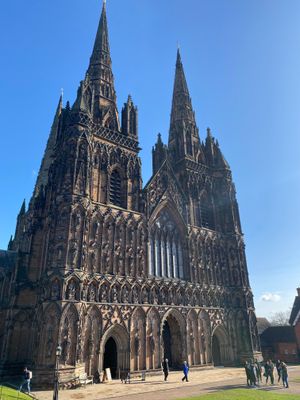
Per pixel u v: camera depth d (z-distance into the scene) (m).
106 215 55.16
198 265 65.81
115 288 51.31
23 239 85.75
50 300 44.12
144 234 59.34
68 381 40.12
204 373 52.28
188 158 76.56
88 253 50.41
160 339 53.31
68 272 45.62
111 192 59.31
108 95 70.12
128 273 54.00
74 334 43.31
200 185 76.44
